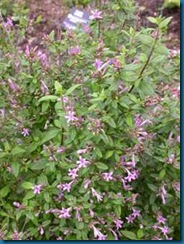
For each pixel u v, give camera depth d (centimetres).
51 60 38
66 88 36
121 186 34
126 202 34
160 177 34
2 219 35
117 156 32
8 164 34
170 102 36
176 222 37
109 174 32
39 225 33
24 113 35
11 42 39
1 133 34
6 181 35
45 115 36
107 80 32
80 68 36
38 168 33
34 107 36
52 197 33
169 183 36
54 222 33
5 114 34
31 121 36
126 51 36
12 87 34
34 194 32
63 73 36
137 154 34
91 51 36
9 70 36
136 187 37
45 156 33
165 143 36
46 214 33
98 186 33
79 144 32
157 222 35
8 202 36
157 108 35
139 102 32
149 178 37
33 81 35
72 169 33
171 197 36
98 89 32
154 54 32
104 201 33
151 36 33
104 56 36
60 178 33
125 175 35
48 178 34
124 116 32
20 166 34
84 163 31
